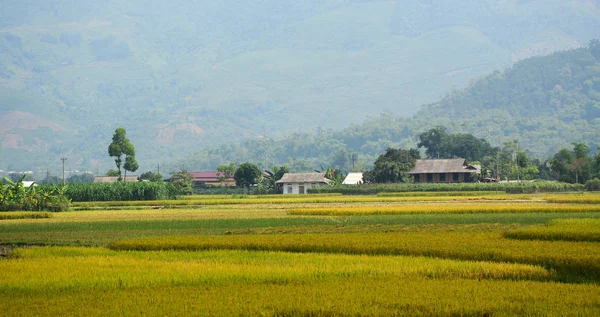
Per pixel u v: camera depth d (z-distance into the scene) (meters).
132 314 26.30
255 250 45.22
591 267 35.19
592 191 147.38
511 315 26.20
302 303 27.73
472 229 57.25
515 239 46.69
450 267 35.38
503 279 33.72
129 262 38.56
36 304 28.25
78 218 77.69
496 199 111.00
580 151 190.50
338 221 67.44
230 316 25.98
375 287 30.66
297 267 36.16
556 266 36.28
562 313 26.16
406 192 145.12
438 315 26.34
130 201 122.19
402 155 186.38
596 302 27.61
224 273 34.47
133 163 172.62
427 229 57.78
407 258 39.00
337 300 28.17
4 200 96.50
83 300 28.84
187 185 181.25
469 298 28.42
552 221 57.62
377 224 63.75
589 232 47.41
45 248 45.84
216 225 64.81
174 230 60.50
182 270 35.44
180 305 27.59
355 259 38.97
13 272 35.38
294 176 186.88
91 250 44.91
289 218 71.88
